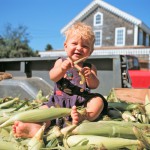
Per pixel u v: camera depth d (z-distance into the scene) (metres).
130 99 1.33
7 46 13.39
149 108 0.92
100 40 12.60
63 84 0.85
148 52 10.03
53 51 10.30
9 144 0.60
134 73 2.99
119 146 0.61
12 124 0.69
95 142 0.61
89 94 0.83
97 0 12.30
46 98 1.14
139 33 12.38
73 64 0.81
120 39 12.24
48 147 0.62
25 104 0.96
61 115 0.71
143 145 0.61
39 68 1.68
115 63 1.48
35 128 0.68
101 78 1.52
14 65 1.78
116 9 12.09
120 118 0.87
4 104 1.00
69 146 0.62
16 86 1.32
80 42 0.87
